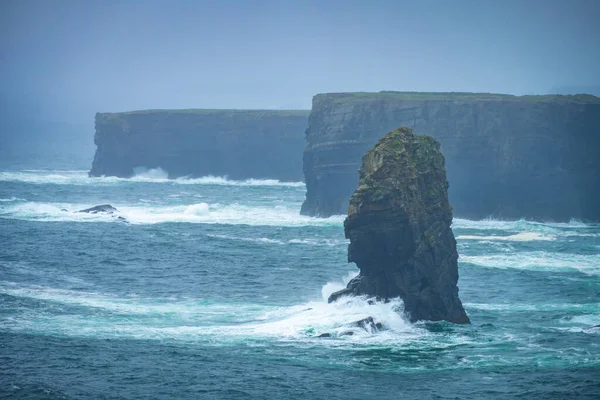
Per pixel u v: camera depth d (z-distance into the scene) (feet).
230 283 390.01
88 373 242.99
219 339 277.03
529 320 311.68
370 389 230.27
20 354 259.19
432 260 298.56
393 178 289.74
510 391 228.63
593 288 381.81
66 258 451.12
